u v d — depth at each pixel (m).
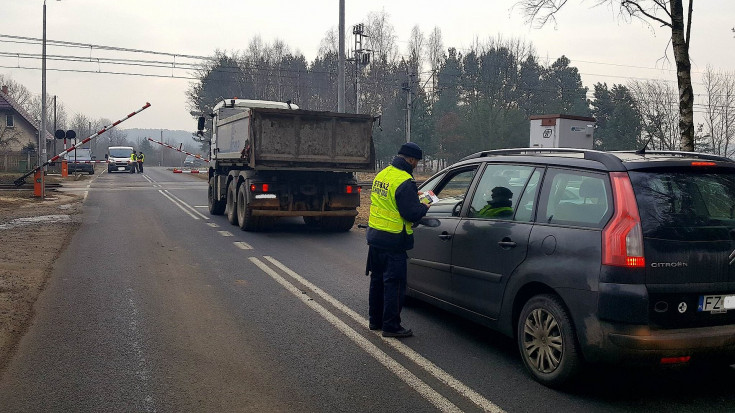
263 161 13.24
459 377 5.02
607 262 4.36
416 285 6.77
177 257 10.51
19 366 5.17
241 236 13.40
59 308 7.02
